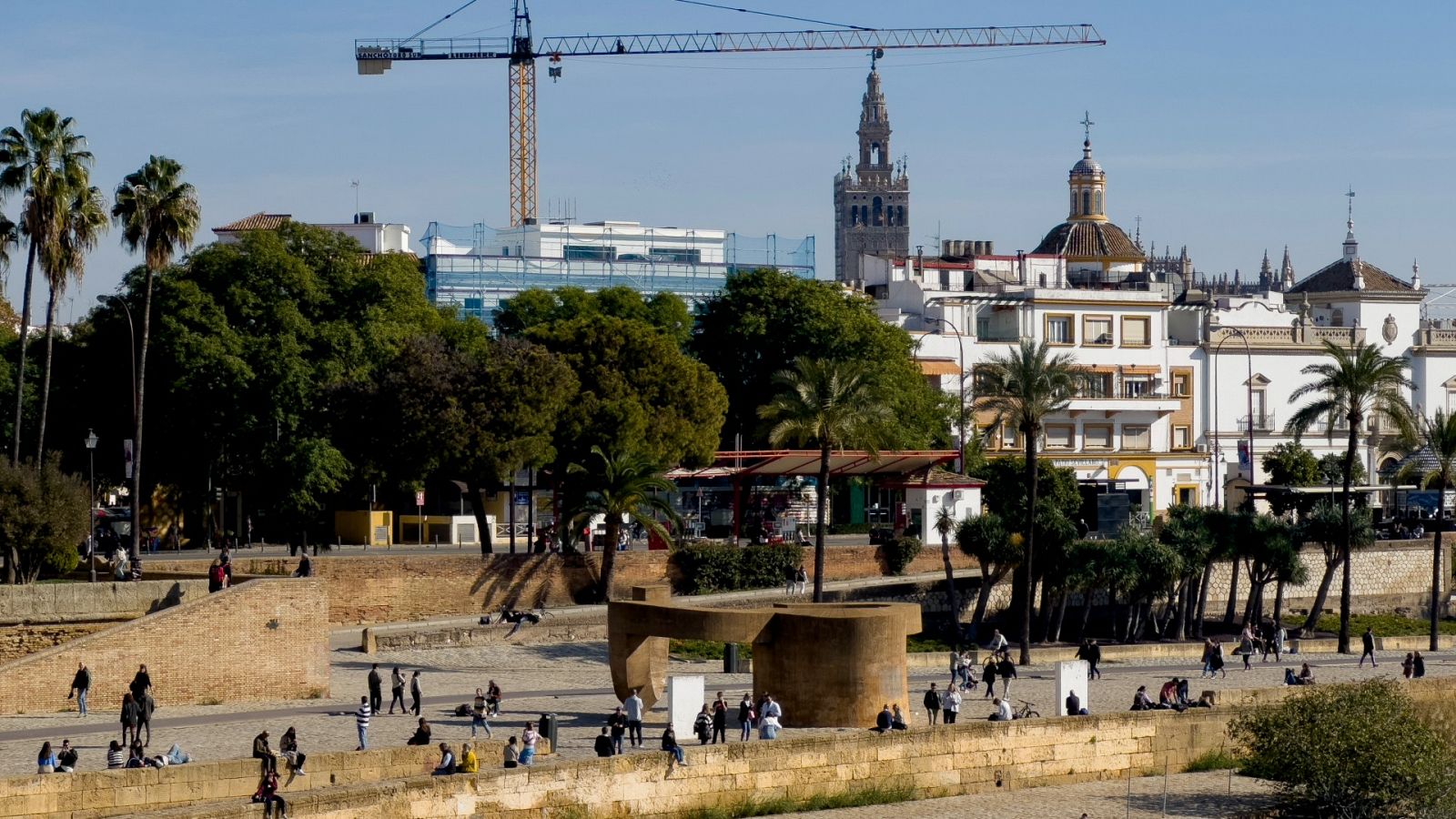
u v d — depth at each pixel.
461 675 107.88
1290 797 92.31
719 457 145.00
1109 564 134.25
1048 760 94.38
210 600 95.94
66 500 106.00
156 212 121.19
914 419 168.12
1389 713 92.88
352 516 159.00
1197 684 115.81
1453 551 166.62
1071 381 126.38
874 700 93.62
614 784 82.00
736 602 127.50
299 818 74.25
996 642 128.75
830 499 173.25
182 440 146.62
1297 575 146.00
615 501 126.62
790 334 167.00
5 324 177.12
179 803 75.88
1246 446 196.25
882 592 135.25
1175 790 93.62
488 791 78.94
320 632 99.56
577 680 107.81
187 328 141.75
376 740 87.06
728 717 96.56
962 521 138.50
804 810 86.81
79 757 80.75
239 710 94.38
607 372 137.00
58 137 115.31
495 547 156.25
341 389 133.75
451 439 128.25
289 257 146.00
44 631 96.12
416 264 162.88
